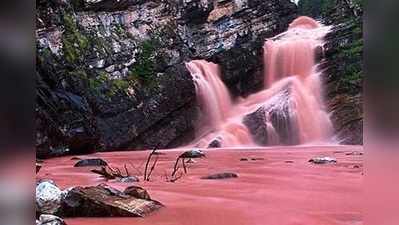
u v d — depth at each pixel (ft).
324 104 81.87
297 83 85.40
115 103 68.44
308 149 62.28
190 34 86.48
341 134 78.64
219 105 83.66
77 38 66.74
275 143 79.25
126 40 75.66
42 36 57.26
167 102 75.51
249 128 79.82
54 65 57.77
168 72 78.02
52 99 52.95
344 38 84.23
